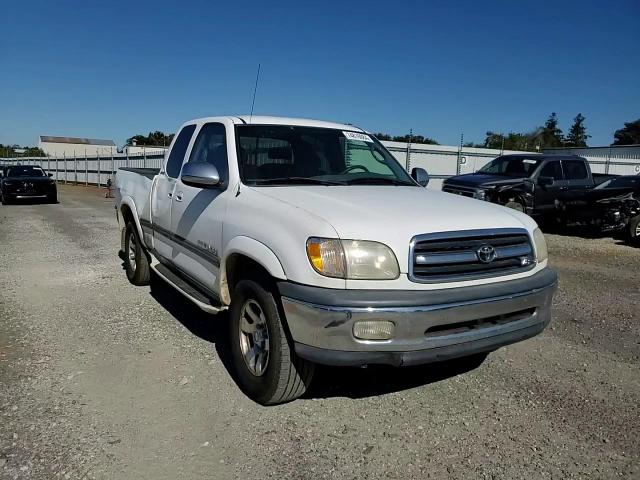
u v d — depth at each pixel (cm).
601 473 295
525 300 343
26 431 324
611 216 1112
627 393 390
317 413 355
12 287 668
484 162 2316
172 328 514
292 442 320
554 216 1247
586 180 1389
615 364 443
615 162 2923
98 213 1638
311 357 314
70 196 2484
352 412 357
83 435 322
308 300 308
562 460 306
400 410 361
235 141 439
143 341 479
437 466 299
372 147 518
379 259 309
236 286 379
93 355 445
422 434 332
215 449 312
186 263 479
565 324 547
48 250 945
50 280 708
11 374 404
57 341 476
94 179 3578
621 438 329
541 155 1390
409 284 312
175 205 498
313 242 313
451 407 366
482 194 1260
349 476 290
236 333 382
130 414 349
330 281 308
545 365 439
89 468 290
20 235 1136
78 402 362
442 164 2069
